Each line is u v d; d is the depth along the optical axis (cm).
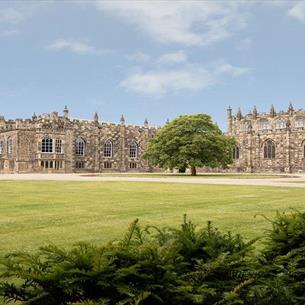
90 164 12156
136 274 520
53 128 11019
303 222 790
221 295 566
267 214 2009
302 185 4459
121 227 1666
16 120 10631
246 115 13788
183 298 534
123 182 5144
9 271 533
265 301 606
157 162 9194
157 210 2208
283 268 685
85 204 2509
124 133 12988
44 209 2267
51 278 506
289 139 12100
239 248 682
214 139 8812
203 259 641
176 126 8919
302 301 650
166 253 560
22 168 10581
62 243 1363
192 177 7244
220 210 2191
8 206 2408
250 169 12756
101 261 510
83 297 509
